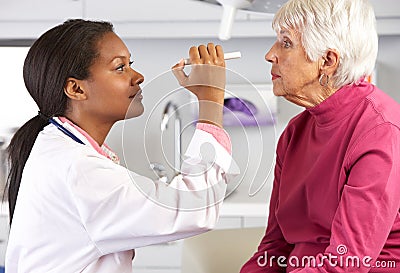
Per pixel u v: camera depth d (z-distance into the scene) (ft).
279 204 5.74
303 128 5.79
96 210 5.11
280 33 5.21
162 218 5.00
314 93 5.27
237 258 7.73
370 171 4.86
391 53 11.68
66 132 5.47
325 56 5.12
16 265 5.58
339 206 4.99
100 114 5.54
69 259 5.31
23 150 5.74
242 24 10.82
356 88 5.25
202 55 4.99
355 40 5.08
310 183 5.42
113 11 10.92
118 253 5.42
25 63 5.68
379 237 4.91
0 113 11.77
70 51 5.46
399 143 4.95
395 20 10.69
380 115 5.05
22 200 5.45
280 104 11.90
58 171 5.23
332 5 5.07
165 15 10.87
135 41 11.98
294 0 5.17
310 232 5.52
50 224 5.30
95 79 5.46
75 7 10.92
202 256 7.70
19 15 10.96
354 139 5.07
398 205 4.97
